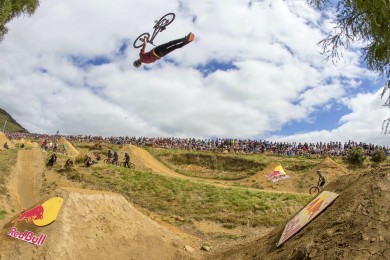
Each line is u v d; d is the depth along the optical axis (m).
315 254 7.48
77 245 12.44
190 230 19.98
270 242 11.66
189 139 62.41
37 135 81.38
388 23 7.46
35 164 32.88
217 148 56.25
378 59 8.01
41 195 25.75
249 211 23.28
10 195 23.34
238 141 56.88
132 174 31.58
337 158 43.41
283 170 38.00
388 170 9.07
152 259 13.52
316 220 9.73
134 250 13.57
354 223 7.63
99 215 14.07
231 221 21.50
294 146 51.66
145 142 63.62
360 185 9.27
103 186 27.78
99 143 66.44
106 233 13.55
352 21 8.05
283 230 11.70
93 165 32.91
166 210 23.72
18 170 30.23
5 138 58.28
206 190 27.98
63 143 53.16
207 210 23.48
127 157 36.75
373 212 7.61
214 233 19.56
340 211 8.61
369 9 7.45
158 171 43.06
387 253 6.44
